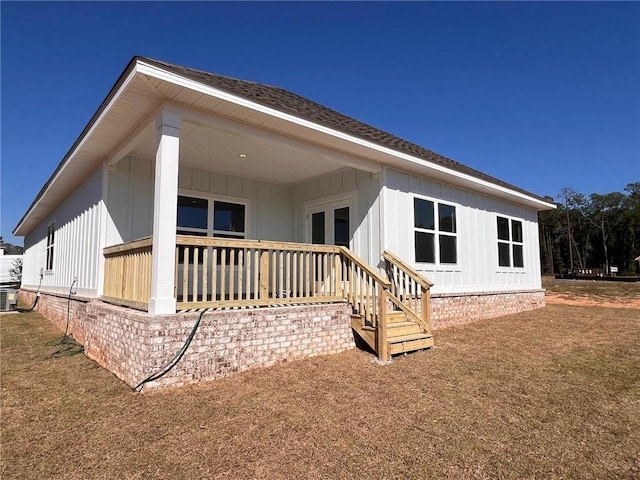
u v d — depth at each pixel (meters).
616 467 2.85
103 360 5.50
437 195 9.38
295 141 6.48
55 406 3.93
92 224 7.47
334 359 5.69
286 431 3.38
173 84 4.56
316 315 5.84
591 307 13.01
